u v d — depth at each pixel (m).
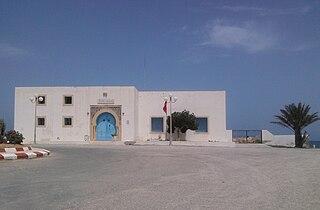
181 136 47.31
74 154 21.66
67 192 8.60
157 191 8.83
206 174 12.22
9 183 9.90
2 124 22.45
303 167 15.02
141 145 38.22
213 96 47.59
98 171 12.84
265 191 8.98
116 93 45.75
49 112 46.06
